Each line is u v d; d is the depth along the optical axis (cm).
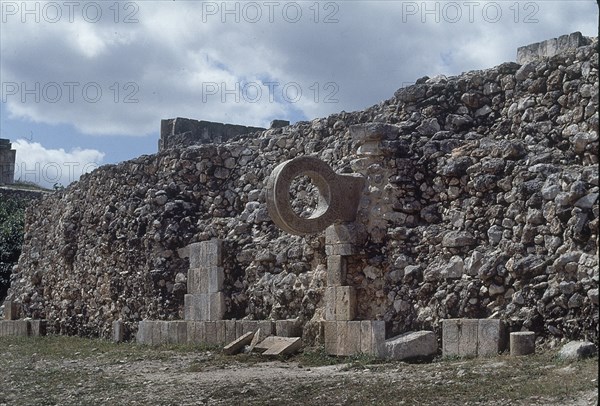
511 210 1900
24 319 3316
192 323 2422
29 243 3572
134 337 2662
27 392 1733
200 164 2630
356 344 1995
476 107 2123
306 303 2197
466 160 2016
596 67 1902
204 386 1683
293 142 2475
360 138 2116
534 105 2019
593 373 1455
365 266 2058
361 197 2097
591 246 1717
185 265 2556
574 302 1700
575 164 1894
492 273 1852
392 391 1488
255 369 1914
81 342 2789
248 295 2377
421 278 1984
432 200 2059
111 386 1752
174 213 2612
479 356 1792
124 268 2747
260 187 2500
